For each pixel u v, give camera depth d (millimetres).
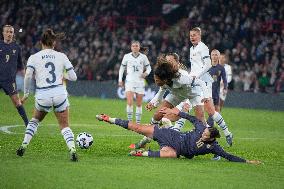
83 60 72438
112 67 70812
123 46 71938
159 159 23500
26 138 22906
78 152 25016
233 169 21938
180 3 80438
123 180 18906
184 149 23812
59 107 22422
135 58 42281
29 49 75375
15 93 32031
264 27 72062
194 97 26094
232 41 70438
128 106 42344
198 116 26281
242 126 43750
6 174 19078
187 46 70125
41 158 22688
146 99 66000
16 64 32031
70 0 79938
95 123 40625
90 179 18844
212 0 75438
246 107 63062
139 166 21594
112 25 77688
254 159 25828
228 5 74062
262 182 19672
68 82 70312
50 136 30938
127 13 80375
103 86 68438
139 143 26641
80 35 75875
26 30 77375
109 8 79625
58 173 19562
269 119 50312
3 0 80875
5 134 31516
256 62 67500
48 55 22547
